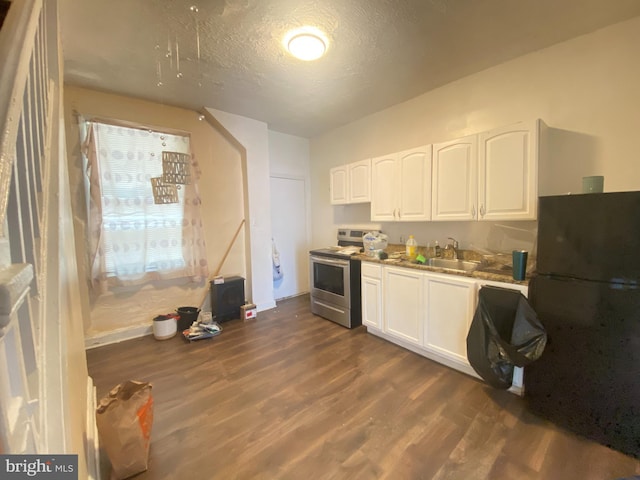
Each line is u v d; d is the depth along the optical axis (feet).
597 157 6.81
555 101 7.30
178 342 9.75
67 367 3.39
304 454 5.07
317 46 6.72
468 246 9.25
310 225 15.89
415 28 6.43
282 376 7.57
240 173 12.60
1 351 1.34
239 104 10.65
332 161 14.24
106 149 9.33
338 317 11.25
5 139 1.38
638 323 4.87
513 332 6.02
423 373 7.63
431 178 8.76
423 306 8.26
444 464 4.82
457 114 9.16
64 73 8.19
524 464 4.80
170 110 10.71
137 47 6.98
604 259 5.16
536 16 6.11
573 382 5.52
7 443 1.32
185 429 5.71
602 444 5.20
